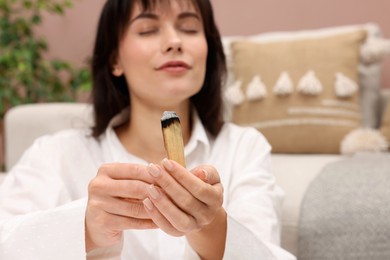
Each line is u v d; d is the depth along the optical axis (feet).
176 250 2.68
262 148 3.16
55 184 2.85
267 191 2.86
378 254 2.80
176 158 1.91
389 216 2.83
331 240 2.92
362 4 6.42
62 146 3.05
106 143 3.11
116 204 1.98
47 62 7.19
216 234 2.18
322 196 3.13
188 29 2.93
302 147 5.09
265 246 2.25
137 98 2.97
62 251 2.17
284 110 5.09
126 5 2.92
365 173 3.29
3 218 2.65
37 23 7.12
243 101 5.26
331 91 5.07
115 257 2.31
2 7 6.93
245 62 5.39
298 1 6.61
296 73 5.14
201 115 3.25
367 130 4.83
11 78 6.92
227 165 3.04
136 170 1.95
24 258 2.17
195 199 1.85
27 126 4.80
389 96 5.53
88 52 7.34
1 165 7.26
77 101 7.46
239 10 6.81
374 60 5.34
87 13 7.48
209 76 3.25
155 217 1.88
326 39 5.29
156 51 2.80
